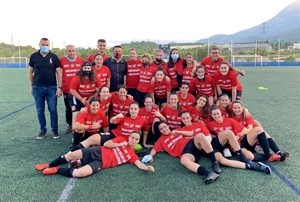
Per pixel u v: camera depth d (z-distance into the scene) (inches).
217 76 219.6
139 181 131.1
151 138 197.2
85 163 143.8
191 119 182.9
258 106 316.8
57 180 132.8
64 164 151.5
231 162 146.9
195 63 238.1
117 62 225.5
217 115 168.6
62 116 275.3
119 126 174.1
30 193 120.3
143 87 229.8
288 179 133.0
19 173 140.8
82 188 124.6
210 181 127.7
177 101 184.9
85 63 187.0
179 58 242.4
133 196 117.0
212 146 157.8
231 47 1279.5
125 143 152.6
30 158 161.2
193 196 116.9
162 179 133.2
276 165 150.6
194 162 148.5
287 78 658.2
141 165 144.9
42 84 196.7
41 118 201.0
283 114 273.1
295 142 187.2
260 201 113.0
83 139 173.3
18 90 471.5
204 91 218.5
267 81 598.5
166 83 220.5
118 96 193.0
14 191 122.0
